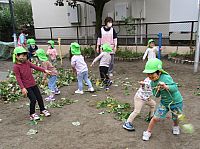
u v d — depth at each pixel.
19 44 12.27
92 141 4.32
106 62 7.34
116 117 5.26
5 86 7.87
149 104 4.75
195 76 8.39
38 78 8.68
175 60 10.91
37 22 18.50
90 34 16.02
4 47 14.20
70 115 5.52
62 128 4.89
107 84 7.39
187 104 5.83
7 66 12.09
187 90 6.91
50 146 4.23
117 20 14.23
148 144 4.13
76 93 7.15
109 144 4.20
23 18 25.23
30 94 5.25
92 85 7.89
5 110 6.12
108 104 6.01
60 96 6.95
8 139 4.58
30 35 19.48
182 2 12.08
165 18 12.85
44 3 17.73
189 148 3.97
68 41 16.61
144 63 11.17
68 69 10.59
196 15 11.83
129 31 13.82
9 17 19.62
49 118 5.41
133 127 4.70
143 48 12.72
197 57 8.77
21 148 4.23
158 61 3.96
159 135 4.41
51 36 16.97
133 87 7.48
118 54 12.31
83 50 13.67
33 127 5.01
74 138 4.46
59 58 14.07
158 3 12.92
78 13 16.03
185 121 4.93
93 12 15.40
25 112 5.93
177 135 4.39
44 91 7.27
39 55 6.47
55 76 6.67
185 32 11.99
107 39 8.40
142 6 13.32
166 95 4.01
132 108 5.74
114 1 14.51
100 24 13.30
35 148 4.20
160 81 3.96
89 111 5.71
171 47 11.84
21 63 5.15
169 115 5.21
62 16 17.02
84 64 6.98
